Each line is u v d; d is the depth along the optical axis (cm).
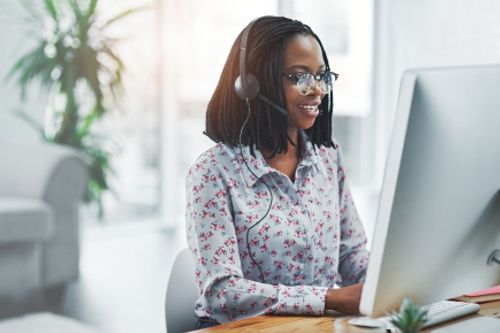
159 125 542
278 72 149
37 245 388
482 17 511
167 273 423
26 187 399
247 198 151
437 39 533
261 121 152
